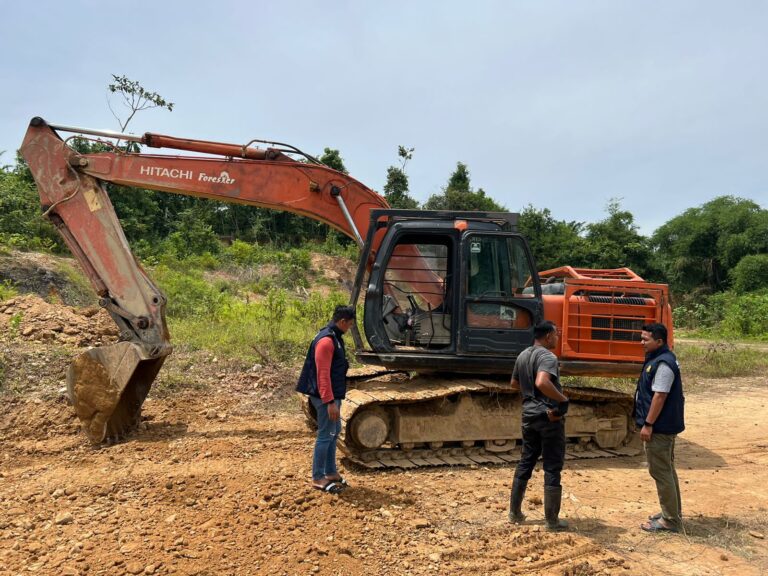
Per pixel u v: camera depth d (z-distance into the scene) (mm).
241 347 10820
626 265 40688
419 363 6336
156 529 4250
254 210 45344
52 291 15359
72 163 6711
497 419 6605
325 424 5113
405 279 6621
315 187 7016
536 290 6504
